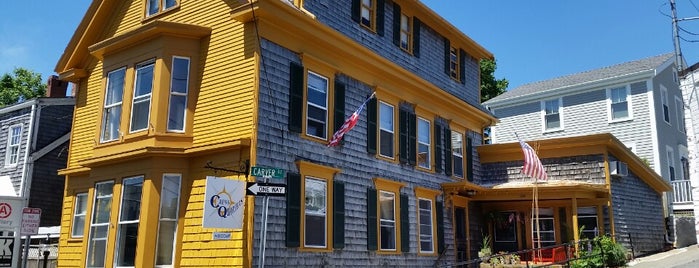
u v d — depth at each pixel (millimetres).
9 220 13008
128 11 16250
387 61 16547
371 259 15227
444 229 18703
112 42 14445
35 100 21750
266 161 12516
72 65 16984
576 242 16641
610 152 20219
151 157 12969
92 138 15750
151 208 12695
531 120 30469
